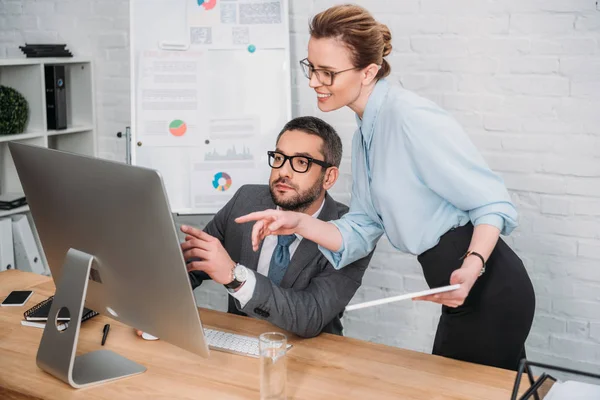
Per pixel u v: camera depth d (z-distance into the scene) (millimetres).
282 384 1361
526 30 2727
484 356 1834
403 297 1473
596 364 2812
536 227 2836
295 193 1891
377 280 3146
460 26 2828
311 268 1898
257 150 2971
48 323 1537
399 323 3143
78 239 1521
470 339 1829
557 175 2773
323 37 1717
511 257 1815
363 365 1581
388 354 1645
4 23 3584
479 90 2844
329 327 1974
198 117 2949
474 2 2789
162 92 2939
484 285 1783
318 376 1522
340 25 1698
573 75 2686
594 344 2809
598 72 2646
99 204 1424
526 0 2707
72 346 1471
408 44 2924
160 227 1338
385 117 1759
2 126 3131
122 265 1459
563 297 2832
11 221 3236
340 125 3100
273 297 1692
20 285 2113
